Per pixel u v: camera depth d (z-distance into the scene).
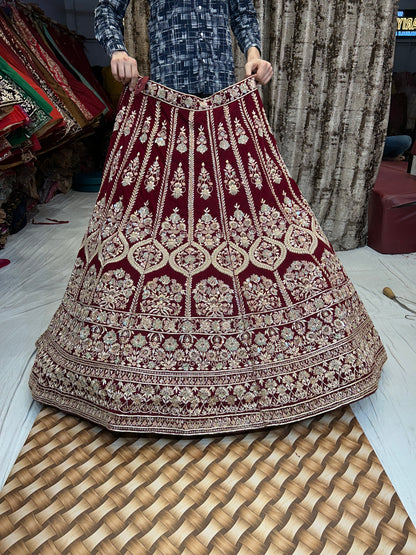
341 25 2.50
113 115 5.57
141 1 2.39
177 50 1.52
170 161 1.46
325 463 1.27
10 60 3.10
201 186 1.45
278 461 1.28
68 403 1.42
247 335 1.36
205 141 1.46
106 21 1.45
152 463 1.28
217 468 1.26
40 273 2.71
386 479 1.22
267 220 1.46
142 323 1.35
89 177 5.09
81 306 1.43
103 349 1.35
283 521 1.10
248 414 1.33
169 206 1.43
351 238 2.97
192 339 1.34
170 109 1.46
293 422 1.39
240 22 1.65
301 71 2.55
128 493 1.18
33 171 3.50
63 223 3.76
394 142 4.02
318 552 1.02
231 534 1.07
